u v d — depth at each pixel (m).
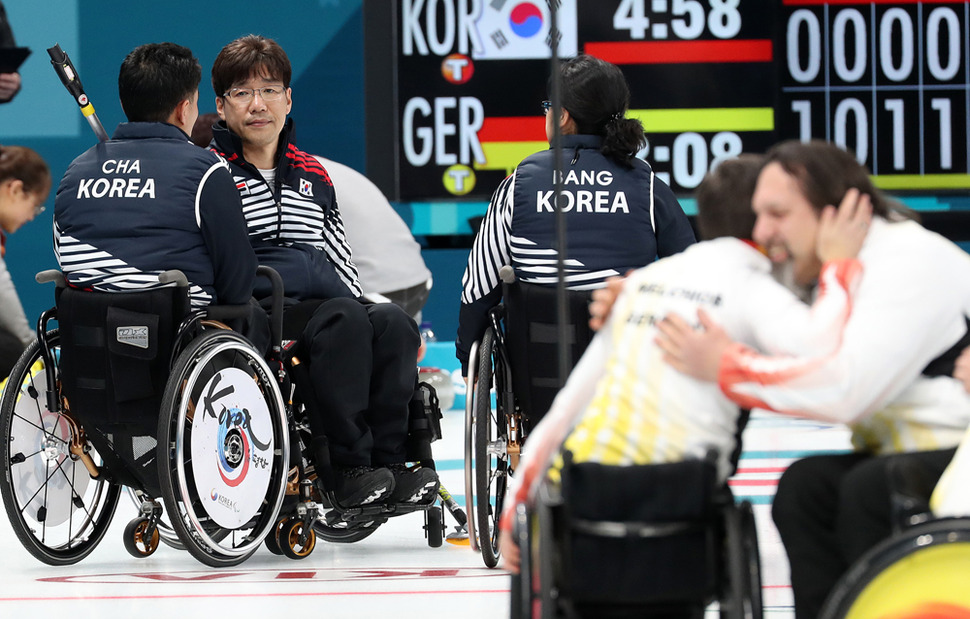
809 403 6.75
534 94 30.14
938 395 7.22
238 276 12.99
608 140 12.72
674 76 30.17
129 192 12.77
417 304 21.44
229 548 12.63
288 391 13.40
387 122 30.23
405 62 30.11
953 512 6.46
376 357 13.76
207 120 16.34
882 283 6.99
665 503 6.75
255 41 14.03
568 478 6.83
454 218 30.42
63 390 13.06
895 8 30.12
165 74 13.18
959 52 30.11
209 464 12.43
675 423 7.05
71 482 13.64
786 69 30.17
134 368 12.48
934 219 30.30
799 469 7.58
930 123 30.23
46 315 13.10
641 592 6.80
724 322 7.08
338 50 30.09
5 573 12.97
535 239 12.50
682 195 30.34
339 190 20.69
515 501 7.07
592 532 6.79
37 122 29.52
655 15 30.11
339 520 13.78
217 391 12.48
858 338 6.83
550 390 12.27
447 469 20.41
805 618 7.46
